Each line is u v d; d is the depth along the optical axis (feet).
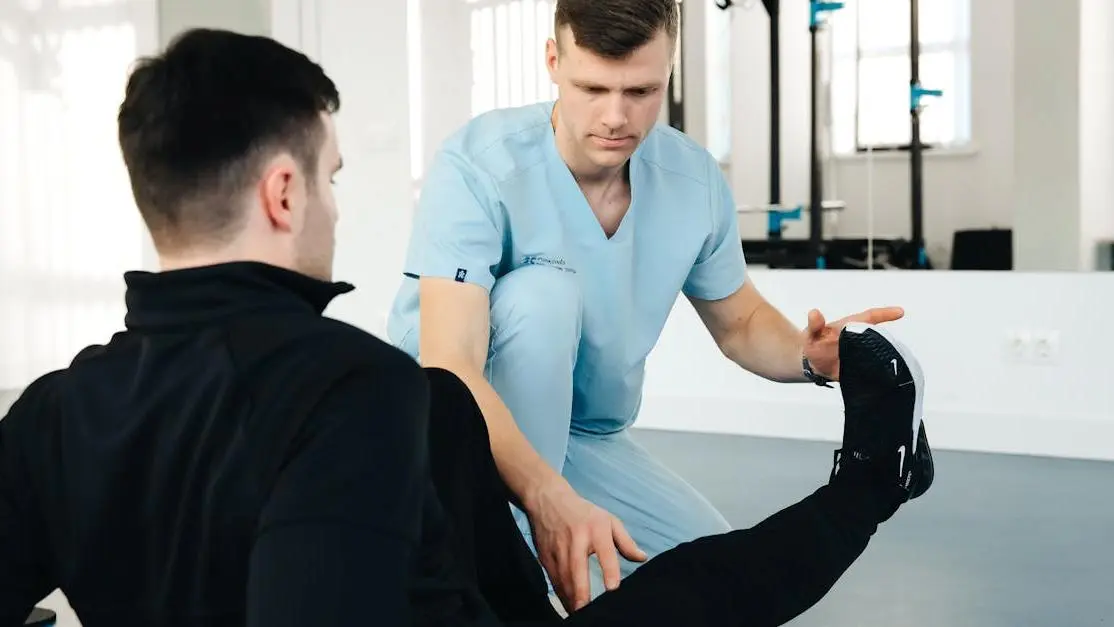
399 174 17.07
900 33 14.75
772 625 3.73
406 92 16.93
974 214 14.20
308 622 2.23
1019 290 13.66
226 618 2.47
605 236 5.68
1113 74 13.10
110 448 2.60
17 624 2.83
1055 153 13.41
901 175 14.79
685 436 14.96
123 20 18.85
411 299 5.76
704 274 6.15
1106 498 11.34
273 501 2.33
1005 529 10.14
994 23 13.85
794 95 15.90
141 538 2.60
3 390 19.40
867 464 4.26
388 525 2.34
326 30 17.22
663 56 4.88
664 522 6.12
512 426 4.46
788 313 14.92
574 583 3.92
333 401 2.40
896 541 9.71
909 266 14.53
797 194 16.31
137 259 19.52
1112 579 8.54
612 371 5.97
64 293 19.74
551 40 5.29
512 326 5.30
